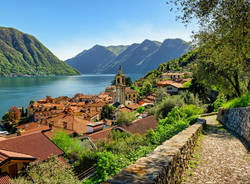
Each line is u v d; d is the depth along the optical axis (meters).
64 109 85.19
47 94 157.88
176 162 5.16
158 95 52.56
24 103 114.38
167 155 4.86
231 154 8.17
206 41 14.32
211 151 8.81
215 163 7.13
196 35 13.97
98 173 13.52
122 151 15.94
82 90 193.50
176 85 60.66
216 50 14.83
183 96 33.78
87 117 62.69
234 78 22.94
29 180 11.17
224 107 21.00
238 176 5.84
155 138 13.56
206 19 10.06
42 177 10.66
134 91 95.69
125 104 80.38
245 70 14.64
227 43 11.73
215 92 48.06
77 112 75.62
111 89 144.62
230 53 12.57
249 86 20.56
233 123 14.44
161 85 69.44
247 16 8.81
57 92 174.62
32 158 14.51
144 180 3.21
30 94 154.00
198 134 11.88
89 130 28.20
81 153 19.20
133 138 18.69
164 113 30.53
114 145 17.55
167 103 30.41
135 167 3.91
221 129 15.48
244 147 9.21
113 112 69.00
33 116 86.81
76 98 122.75
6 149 15.97
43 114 81.19
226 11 9.33
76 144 21.81
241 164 6.87
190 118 17.56
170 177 4.44
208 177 5.88
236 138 11.40
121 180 3.23
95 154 16.61
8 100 123.50
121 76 78.94
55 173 11.20
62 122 40.09
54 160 12.66
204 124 16.09
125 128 26.36
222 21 9.83
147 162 4.26
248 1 8.68
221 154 8.26
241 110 12.49
